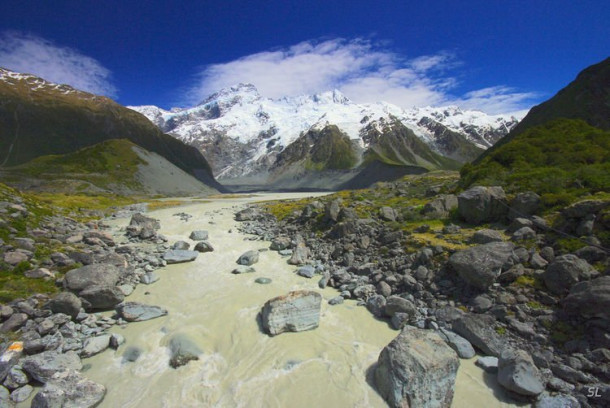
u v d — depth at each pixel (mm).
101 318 17688
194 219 47875
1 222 24844
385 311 17906
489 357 13945
